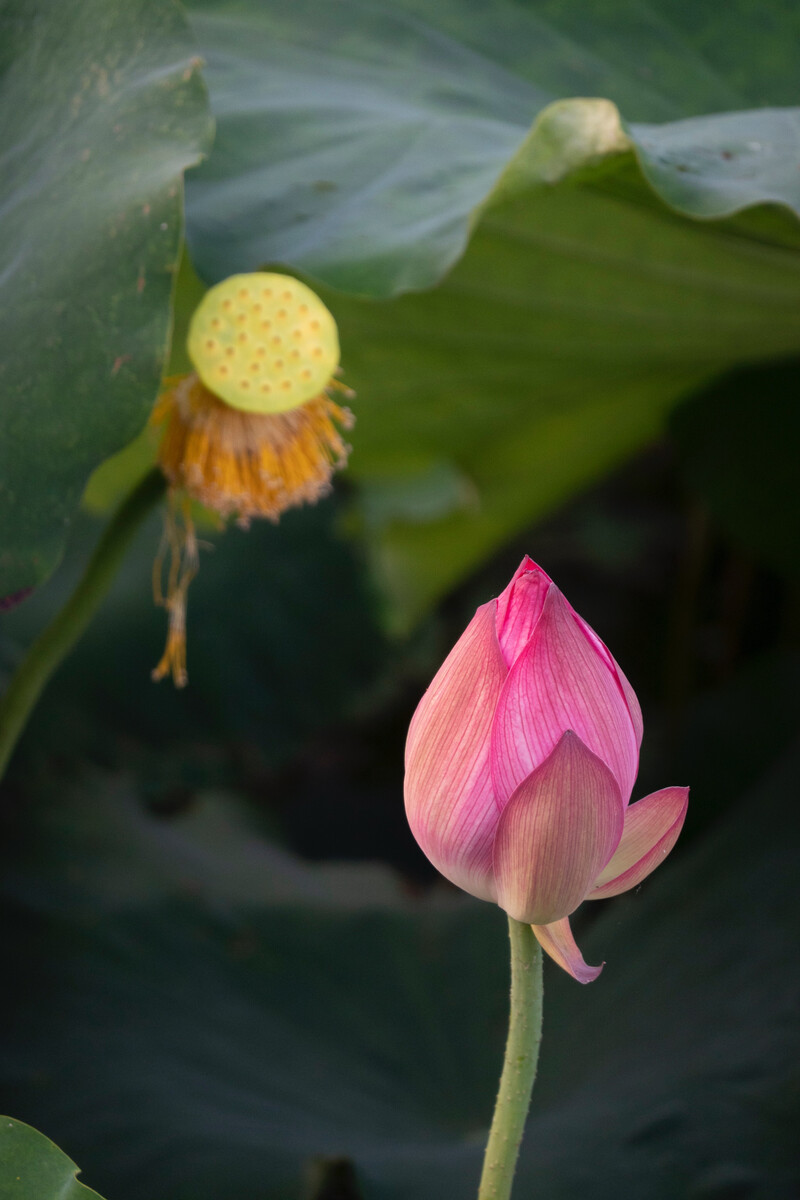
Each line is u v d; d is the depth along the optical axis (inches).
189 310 54.2
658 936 66.1
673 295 57.6
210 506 42.9
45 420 40.9
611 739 38.1
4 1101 54.3
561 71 60.6
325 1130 56.9
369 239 45.7
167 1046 60.3
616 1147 50.7
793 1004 54.1
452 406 73.2
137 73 42.6
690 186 45.1
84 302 40.9
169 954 67.1
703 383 77.3
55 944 65.0
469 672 38.1
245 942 69.9
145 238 40.8
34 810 76.2
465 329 62.9
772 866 63.5
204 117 41.6
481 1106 61.0
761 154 46.6
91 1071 57.1
